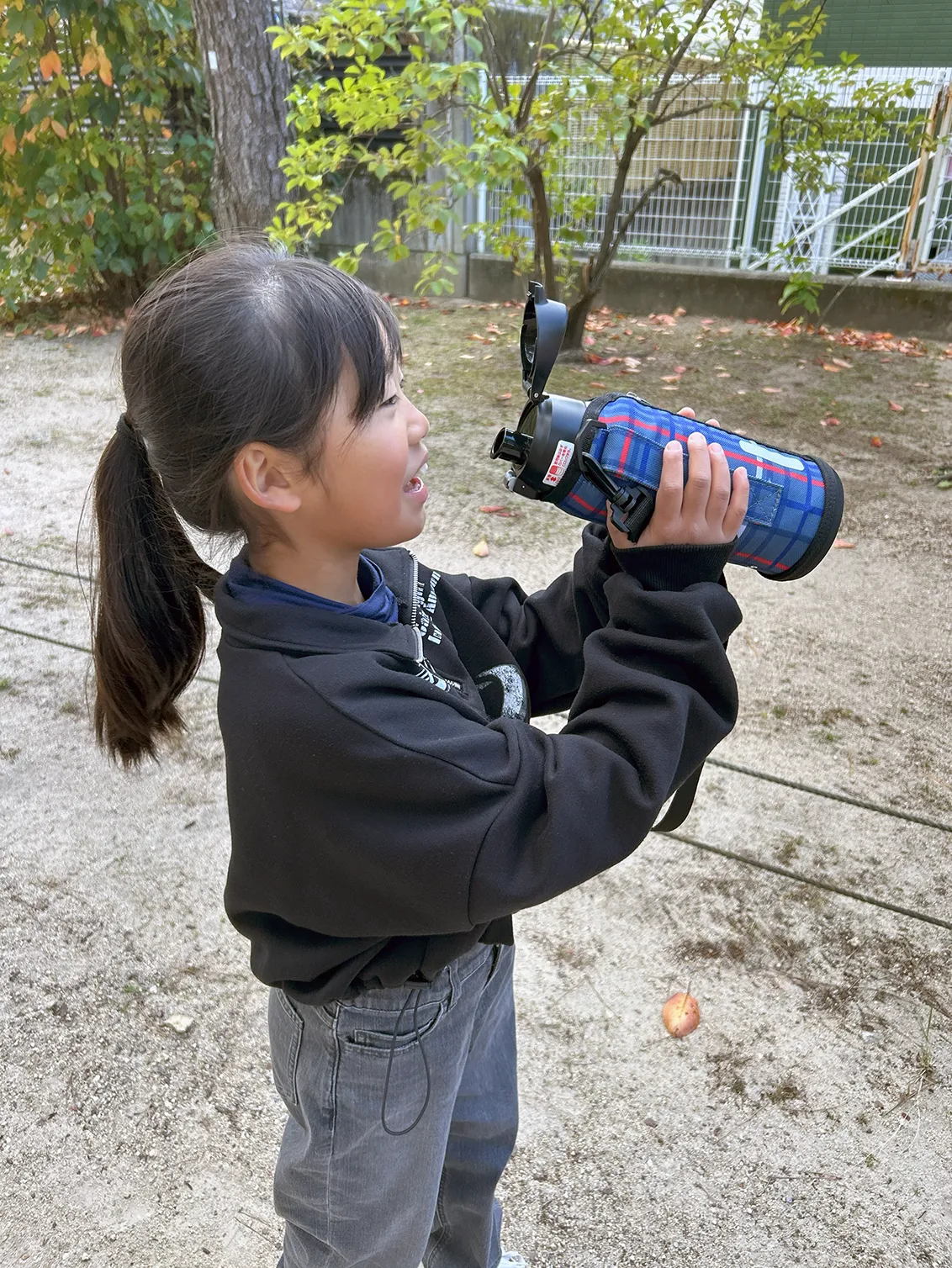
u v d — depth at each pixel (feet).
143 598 3.38
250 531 3.13
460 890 2.81
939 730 9.78
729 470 3.10
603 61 18.66
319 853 2.99
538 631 4.11
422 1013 3.50
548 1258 5.49
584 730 3.04
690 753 3.02
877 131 19.72
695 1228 5.63
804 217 24.00
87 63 21.57
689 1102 6.33
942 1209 5.73
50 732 9.86
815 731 9.77
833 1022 6.84
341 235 28.17
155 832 8.54
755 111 23.04
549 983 7.15
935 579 12.59
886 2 26.08
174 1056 6.61
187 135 23.54
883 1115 6.24
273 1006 3.80
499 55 17.76
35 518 14.44
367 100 14.29
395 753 2.80
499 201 25.82
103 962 7.30
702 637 2.97
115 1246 5.53
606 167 24.57
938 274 22.90
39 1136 6.11
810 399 18.62
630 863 8.18
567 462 3.15
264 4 20.08
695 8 17.52
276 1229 5.61
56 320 25.36
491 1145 4.42
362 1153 3.68
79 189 23.16
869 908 7.72
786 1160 5.98
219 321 2.73
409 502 3.10
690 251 25.16
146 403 2.90
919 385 19.43
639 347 22.13
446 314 25.34
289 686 2.88
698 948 7.41
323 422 2.81
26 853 8.30
